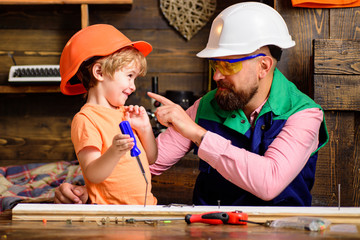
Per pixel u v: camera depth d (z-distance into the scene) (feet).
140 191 4.84
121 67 4.84
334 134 7.09
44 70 9.93
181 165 7.83
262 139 5.20
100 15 10.62
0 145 10.84
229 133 5.47
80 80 5.19
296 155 4.85
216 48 5.22
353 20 7.29
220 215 3.42
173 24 10.49
